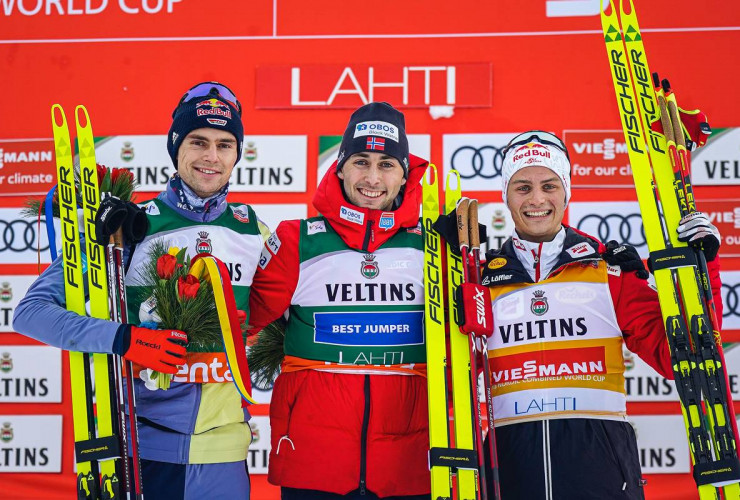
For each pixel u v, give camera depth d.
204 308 5.27
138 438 5.23
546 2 8.38
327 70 8.45
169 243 5.43
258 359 6.06
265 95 8.47
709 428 5.11
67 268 5.31
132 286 5.37
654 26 8.30
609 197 8.25
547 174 5.42
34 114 8.55
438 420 5.26
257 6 8.52
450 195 5.75
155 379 5.07
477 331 5.20
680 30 8.28
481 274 5.55
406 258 5.50
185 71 8.52
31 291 5.33
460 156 8.35
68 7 8.61
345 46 8.47
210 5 8.55
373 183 5.43
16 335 8.38
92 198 5.39
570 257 5.39
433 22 8.43
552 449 5.10
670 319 5.22
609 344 5.31
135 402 5.14
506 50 8.38
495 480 5.01
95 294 5.21
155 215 5.50
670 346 5.20
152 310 5.30
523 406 5.23
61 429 8.30
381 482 5.19
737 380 8.03
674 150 5.43
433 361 5.32
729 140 8.17
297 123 8.45
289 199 8.41
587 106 8.31
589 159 8.28
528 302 5.38
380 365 5.36
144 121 8.51
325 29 8.48
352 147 5.46
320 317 5.43
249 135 8.45
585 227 8.25
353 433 5.24
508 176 5.55
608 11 6.00
